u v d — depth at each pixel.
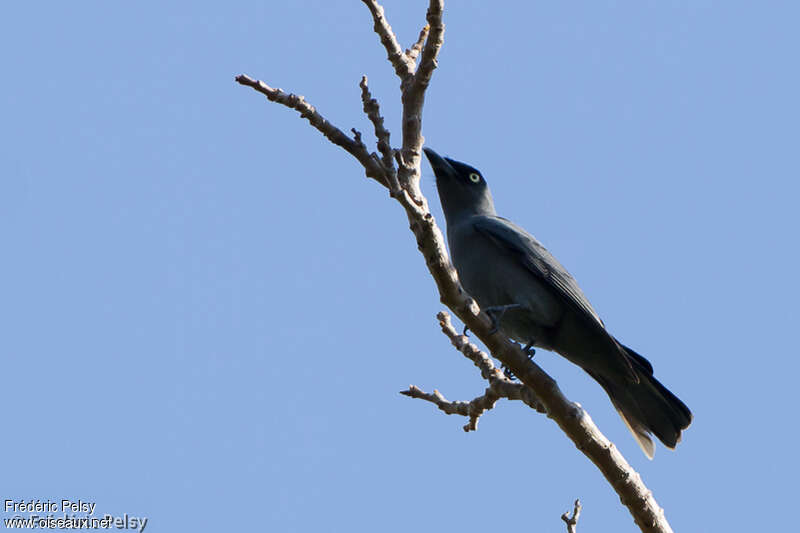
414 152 8.64
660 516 9.25
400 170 8.20
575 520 9.25
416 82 8.77
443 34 8.70
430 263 8.36
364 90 7.93
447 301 8.69
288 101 8.18
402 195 7.80
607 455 9.12
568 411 9.12
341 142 8.28
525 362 9.14
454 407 10.96
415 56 9.18
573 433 9.18
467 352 10.34
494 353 9.07
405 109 8.80
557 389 9.12
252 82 8.18
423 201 8.12
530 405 9.96
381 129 7.84
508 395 10.18
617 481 9.17
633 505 9.23
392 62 9.09
